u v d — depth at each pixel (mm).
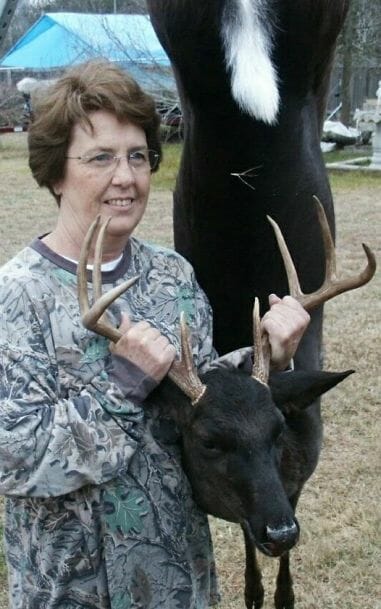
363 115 17234
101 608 2562
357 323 7957
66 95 2504
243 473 2588
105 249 2604
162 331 2662
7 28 4277
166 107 12891
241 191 3178
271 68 2973
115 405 2383
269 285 3344
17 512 2598
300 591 4473
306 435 3199
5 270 2518
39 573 2564
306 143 3199
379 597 4422
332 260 2854
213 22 2904
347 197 14227
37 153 2582
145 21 15297
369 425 6078
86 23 17000
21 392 2385
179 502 2613
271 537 2494
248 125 3041
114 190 2539
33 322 2453
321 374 2873
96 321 2400
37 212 13680
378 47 22719
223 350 3551
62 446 2338
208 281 3418
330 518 5035
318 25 2990
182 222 3408
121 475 2496
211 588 2984
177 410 2707
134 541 2520
